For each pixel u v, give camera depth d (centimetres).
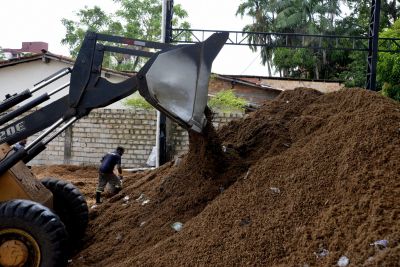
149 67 483
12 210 436
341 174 427
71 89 495
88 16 3222
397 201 370
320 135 527
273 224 412
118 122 1652
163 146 1359
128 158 1652
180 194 581
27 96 506
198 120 495
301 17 3469
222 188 541
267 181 483
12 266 432
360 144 445
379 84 1855
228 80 2181
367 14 3431
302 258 363
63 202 602
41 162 1680
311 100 683
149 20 3219
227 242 417
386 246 329
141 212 600
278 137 602
